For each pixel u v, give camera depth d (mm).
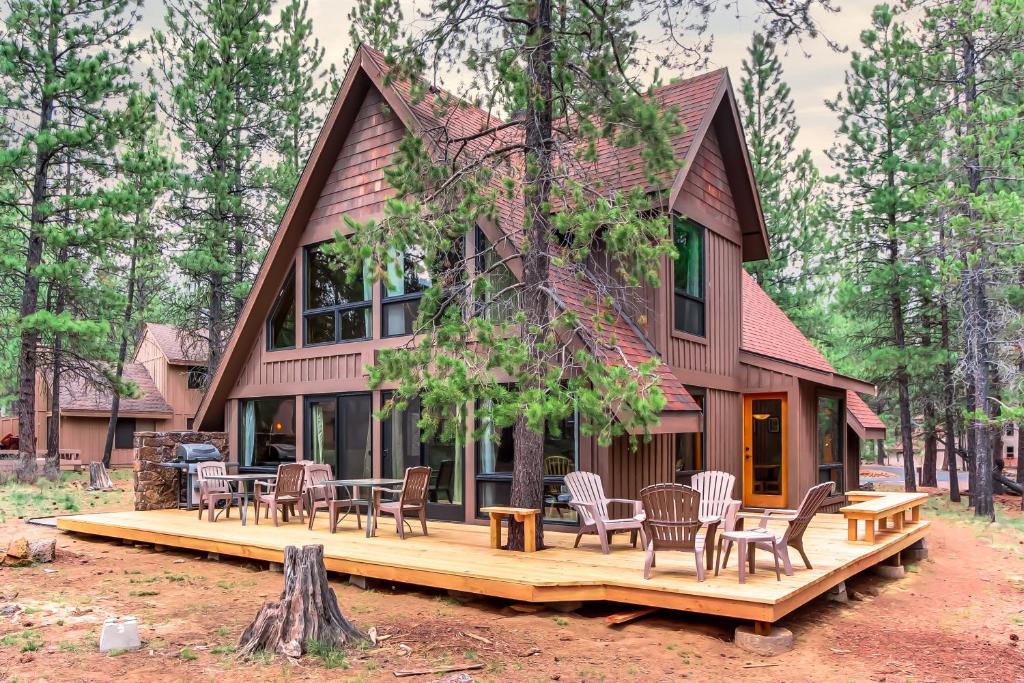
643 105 8945
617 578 7898
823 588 8172
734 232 15250
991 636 7871
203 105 25953
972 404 22891
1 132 21812
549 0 9734
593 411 8250
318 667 6109
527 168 9547
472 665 6195
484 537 10945
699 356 13539
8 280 26047
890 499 12047
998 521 19031
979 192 20078
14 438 30609
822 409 15953
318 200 14742
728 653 6809
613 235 8758
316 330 14797
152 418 34625
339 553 9492
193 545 11164
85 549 12062
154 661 6227
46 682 5668
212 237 25359
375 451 13508
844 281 24859
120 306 24266
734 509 8562
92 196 21312
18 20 21250
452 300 10312
